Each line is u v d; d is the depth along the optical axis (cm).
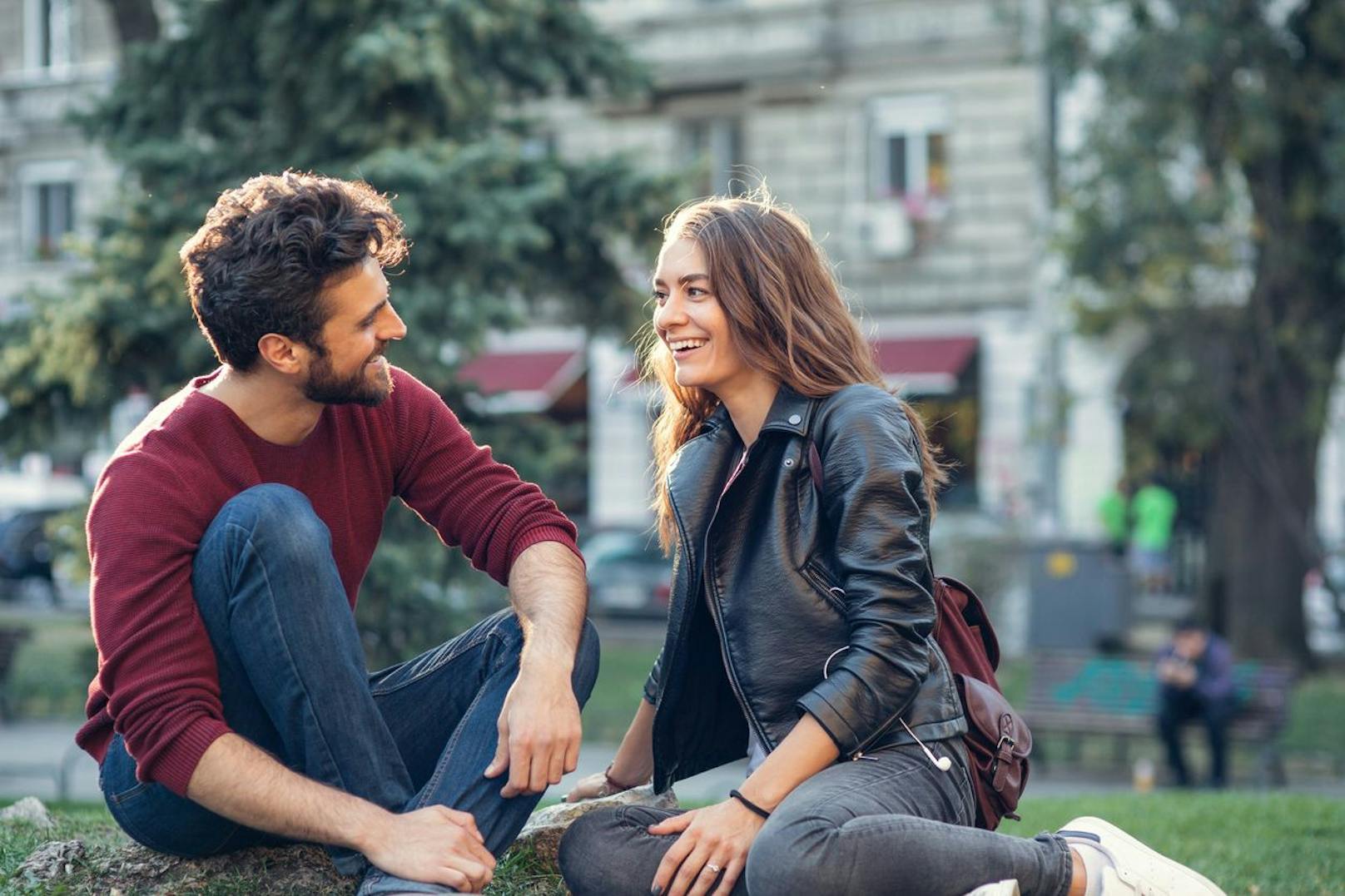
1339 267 1627
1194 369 1656
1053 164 1744
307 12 1223
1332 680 1716
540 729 309
